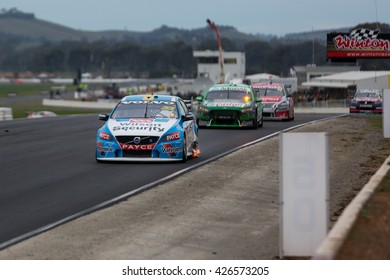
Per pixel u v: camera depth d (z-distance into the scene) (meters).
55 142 70.81
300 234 27.14
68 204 37.50
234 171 49.53
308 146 26.97
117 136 52.91
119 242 29.77
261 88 105.81
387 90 73.62
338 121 99.56
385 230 26.11
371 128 87.94
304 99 193.75
